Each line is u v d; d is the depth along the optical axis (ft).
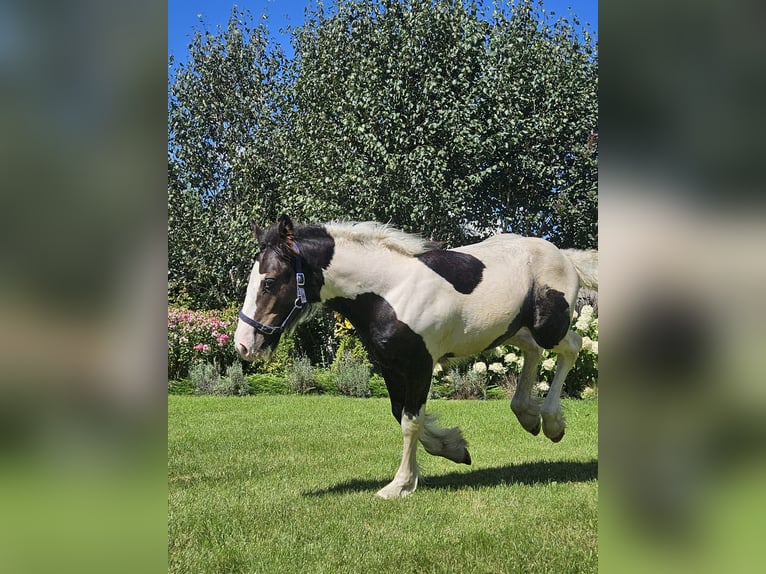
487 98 53.06
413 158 49.14
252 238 57.88
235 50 67.26
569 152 59.36
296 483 18.42
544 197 60.18
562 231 60.70
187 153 64.75
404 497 16.51
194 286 64.44
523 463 20.56
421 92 51.13
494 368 42.01
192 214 62.95
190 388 45.78
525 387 20.59
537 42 56.54
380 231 17.07
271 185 63.21
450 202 50.72
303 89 56.95
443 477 18.89
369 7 54.95
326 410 33.83
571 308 19.01
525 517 14.40
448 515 14.83
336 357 49.24
